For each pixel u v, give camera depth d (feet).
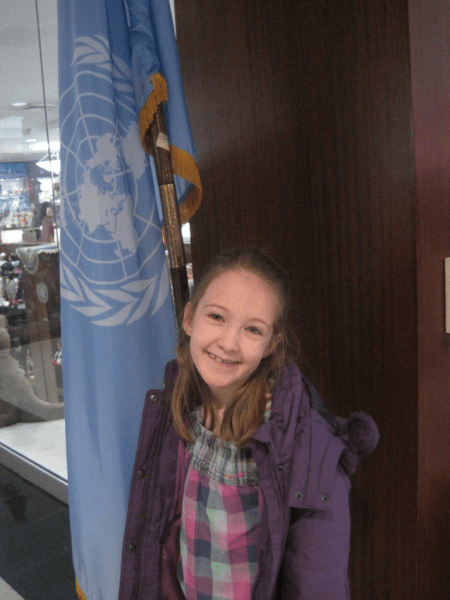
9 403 11.38
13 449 9.98
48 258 10.05
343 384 4.21
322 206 4.11
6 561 7.07
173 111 4.05
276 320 2.78
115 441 3.95
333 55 3.80
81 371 4.02
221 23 4.49
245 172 4.61
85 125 3.80
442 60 3.53
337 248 4.06
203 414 3.07
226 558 2.90
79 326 4.00
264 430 2.61
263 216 4.56
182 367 3.08
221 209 4.90
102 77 3.78
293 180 4.27
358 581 4.39
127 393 3.96
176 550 3.31
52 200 9.38
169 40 4.02
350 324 4.07
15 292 10.85
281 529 2.57
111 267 3.87
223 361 2.71
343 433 2.68
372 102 3.61
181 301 4.09
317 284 4.26
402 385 3.80
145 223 4.13
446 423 4.00
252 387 2.82
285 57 4.12
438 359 3.82
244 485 2.84
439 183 3.66
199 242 5.17
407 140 3.46
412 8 3.29
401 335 3.74
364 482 4.18
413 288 3.61
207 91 4.75
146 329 4.07
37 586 6.48
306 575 2.50
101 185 3.81
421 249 3.58
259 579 2.74
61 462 9.43
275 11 4.10
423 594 4.09
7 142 9.30
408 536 3.98
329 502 2.48
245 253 2.81
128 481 4.01
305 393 2.78
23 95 8.84
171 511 3.17
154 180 4.66
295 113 4.16
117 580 4.07
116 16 4.00
